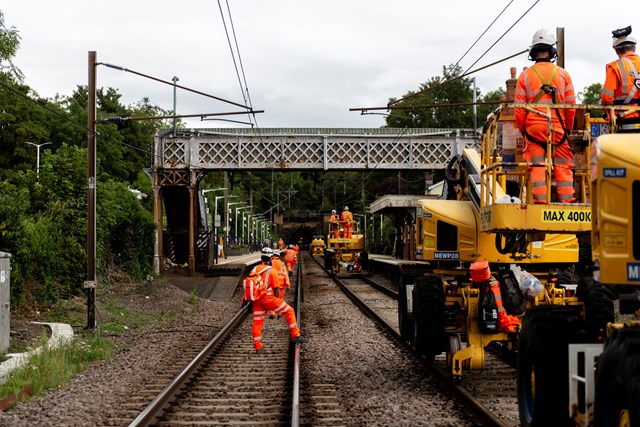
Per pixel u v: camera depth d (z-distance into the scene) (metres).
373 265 47.41
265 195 139.50
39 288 20.09
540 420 6.53
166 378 11.32
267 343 15.45
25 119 59.03
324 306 24.75
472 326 10.27
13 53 42.47
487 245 11.07
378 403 9.32
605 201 5.10
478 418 8.38
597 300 9.39
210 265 38.31
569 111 8.48
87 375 11.66
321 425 8.26
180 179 34.31
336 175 106.62
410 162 34.38
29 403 9.48
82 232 24.03
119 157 74.50
